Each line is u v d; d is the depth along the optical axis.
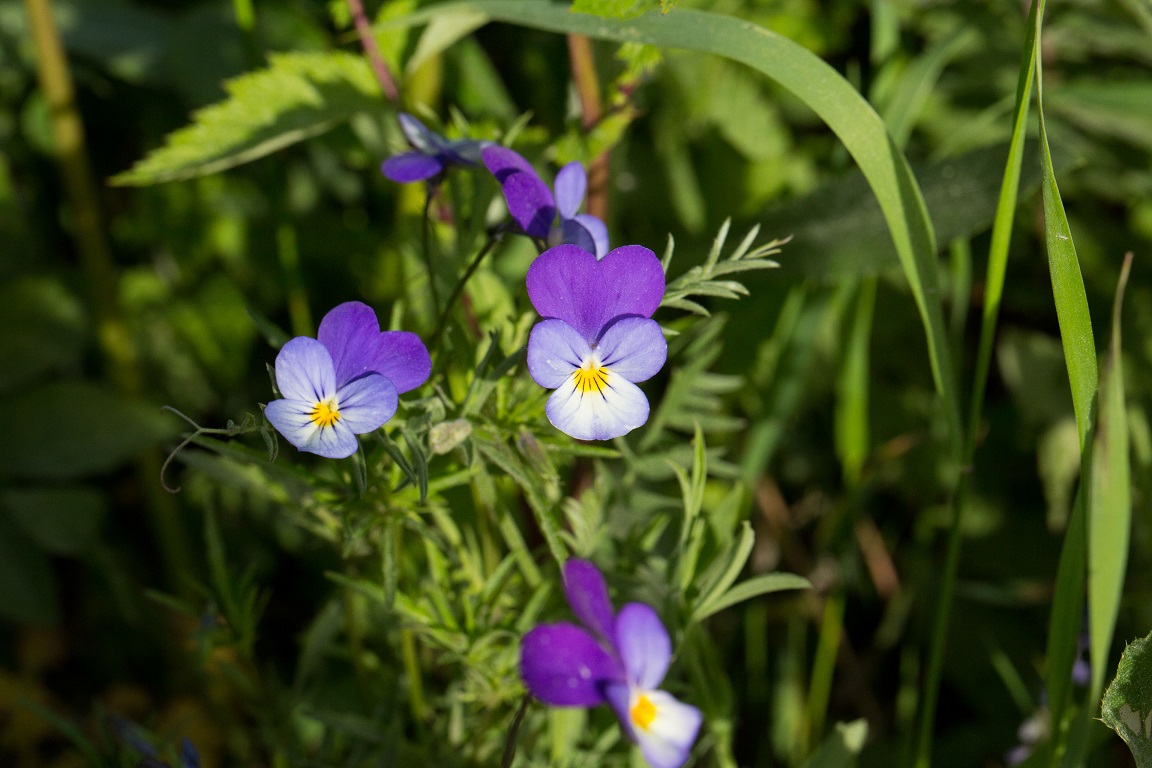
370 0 0.47
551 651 0.31
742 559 0.35
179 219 0.60
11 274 0.56
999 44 0.52
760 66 0.36
